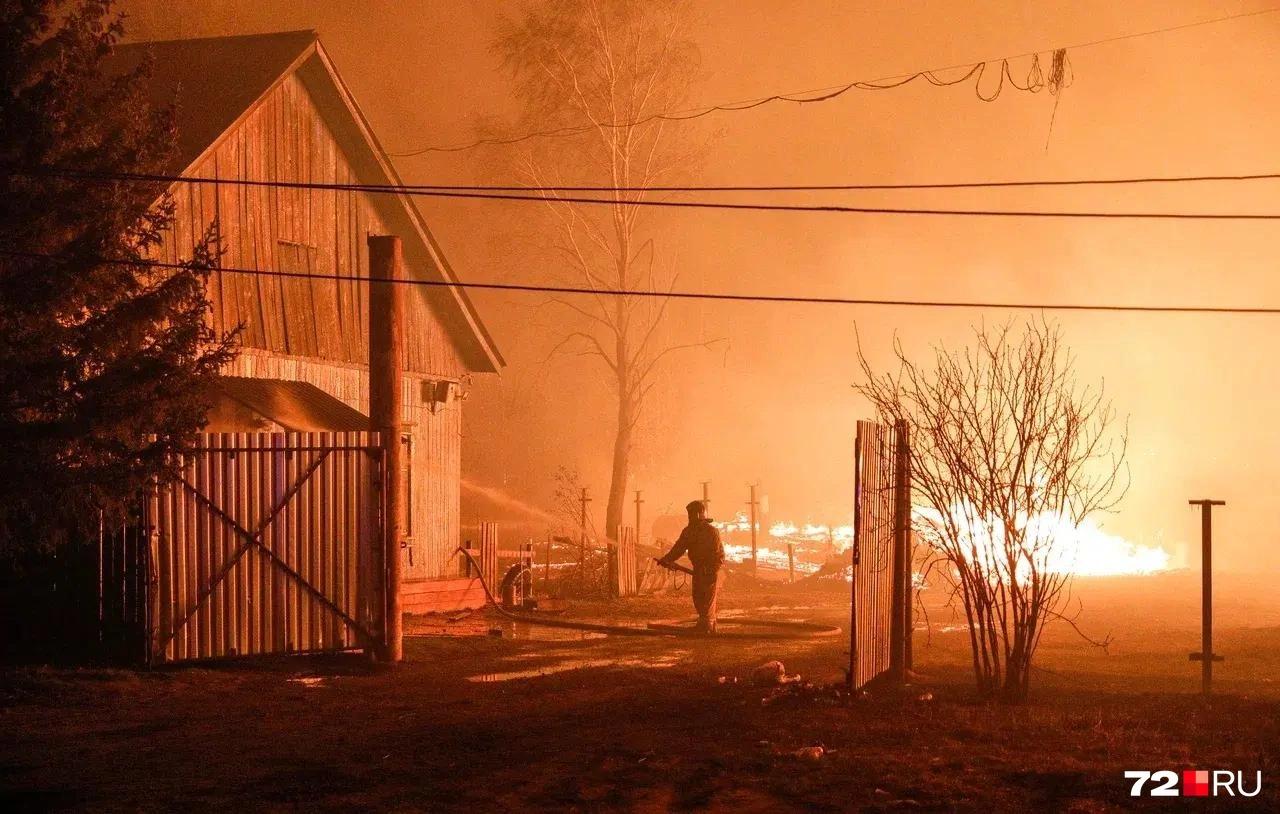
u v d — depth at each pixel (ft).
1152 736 28.96
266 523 44.93
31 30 40.32
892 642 39.73
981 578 36.24
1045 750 27.66
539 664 47.21
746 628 62.03
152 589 42.63
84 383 40.11
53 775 27.35
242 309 60.23
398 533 47.03
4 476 38.83
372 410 47.16
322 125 66.95
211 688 39.86
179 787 25.98
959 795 23.79
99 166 41.01
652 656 49.67
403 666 46.16
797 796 24.00
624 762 27.27
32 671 41.09
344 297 67.92
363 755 28.94
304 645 45.47
